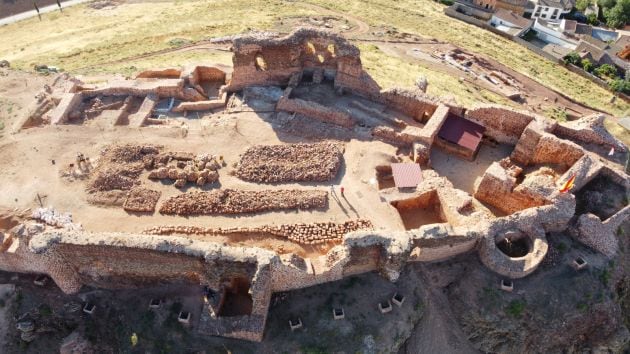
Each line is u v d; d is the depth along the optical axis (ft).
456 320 107.14
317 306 101.35
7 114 143.64
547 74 246.68
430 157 139.95
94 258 95.25
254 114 145.38
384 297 103.50
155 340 96.27
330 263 100.83
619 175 123.75
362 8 296.10
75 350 97.66
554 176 130.00
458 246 107.96
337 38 143.23
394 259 96.99
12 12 271.49
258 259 90.53
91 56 206.28
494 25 301.43
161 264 95.25
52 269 95.25
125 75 169.48
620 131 201.98
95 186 119.96
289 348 95.86
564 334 106.63
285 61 151.84
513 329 105.09
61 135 135.74
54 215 112.57
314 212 116.16
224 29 242.78
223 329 95.14
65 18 263.90
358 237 96.78
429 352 104.12
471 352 106.73
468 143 137.49
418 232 100.78
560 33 294.87
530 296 105.09
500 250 111.24
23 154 129.49
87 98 150.82
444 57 239.09
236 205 115.96
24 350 100.73
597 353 110.42
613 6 337.52
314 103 144.15
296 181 124.26
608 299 108.17
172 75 164.96
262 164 126.72
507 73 236.63
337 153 130.93
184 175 122.01
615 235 114.73
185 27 243.60
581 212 120.37
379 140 137.69
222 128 139.13
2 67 169.89
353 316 100.27
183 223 112.68
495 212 125.80
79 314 100.83
